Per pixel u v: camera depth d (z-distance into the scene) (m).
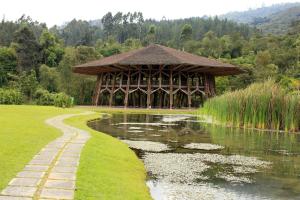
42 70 72.75
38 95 51.12
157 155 15.34
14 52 81.31
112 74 54.59
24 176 9.18
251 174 12.38
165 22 175.38
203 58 54.25
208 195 9.98
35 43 88.19
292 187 10.85
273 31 193.25
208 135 21.98
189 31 128.75
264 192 10.32
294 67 81.56
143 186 10.26
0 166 9.95
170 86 50.75
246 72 66.38
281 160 14.82
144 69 51.22
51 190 8.17
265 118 25.36
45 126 20.39
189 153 15.95
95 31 163.12
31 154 11.76
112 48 96.50
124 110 44.28
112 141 16.86
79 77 67.00
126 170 11.71
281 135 22.38
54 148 13.05
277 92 25.34
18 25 120.69
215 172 12.58
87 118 30.28
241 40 110.56
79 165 10.53
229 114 27.89
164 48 53.25
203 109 38.12
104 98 66.94
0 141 13.69
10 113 28.59
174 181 11.34
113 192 8.80
